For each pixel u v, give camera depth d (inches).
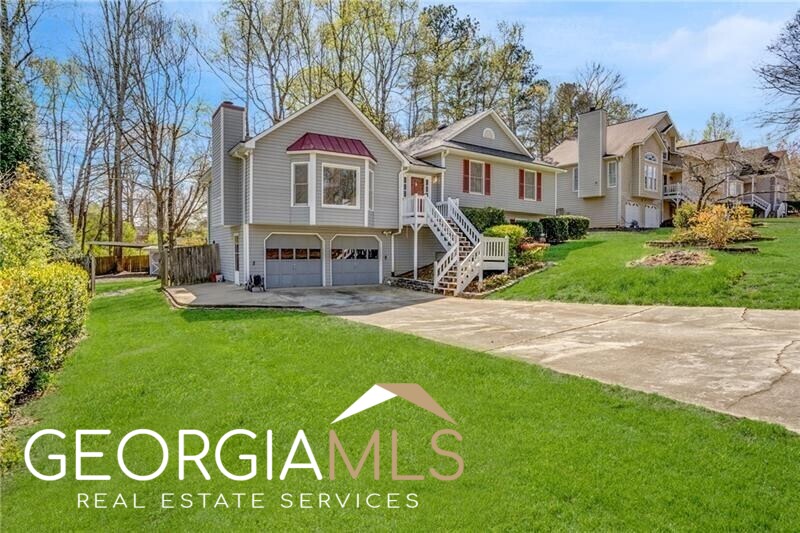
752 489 114.1
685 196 1149.7
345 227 680.4
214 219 805.2
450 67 1248.8
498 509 113.6
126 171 1144.8
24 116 574.9
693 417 153.9
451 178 801.6
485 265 590.9
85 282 350.0
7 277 198.1
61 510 124.5
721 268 444.5
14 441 161.3
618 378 200.1
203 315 409.4
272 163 617.9
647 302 409.7
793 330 276.2
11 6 727.7
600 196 1077.1
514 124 1406.3
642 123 1163.9
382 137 698.8
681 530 101.9
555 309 415.8
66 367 249.9
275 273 653.3
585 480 121.8
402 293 593.0
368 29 1067.9
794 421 148.2
